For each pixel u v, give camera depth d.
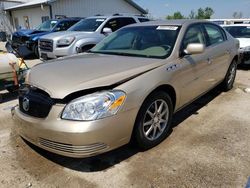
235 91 5.72
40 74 3.07
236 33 8.86
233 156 3.09
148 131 3.19
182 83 3.61
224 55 4.94
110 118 2.60
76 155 2.58
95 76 2.83
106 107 2.58
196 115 4.36
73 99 2.61
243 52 7.70
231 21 14.43
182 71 3.55
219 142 3.42
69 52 7.89
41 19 21.97
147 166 2.92
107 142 2.65
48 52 8.30
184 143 3.41
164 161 3.01
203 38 4.36
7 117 4.41
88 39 8.04
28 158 3.11
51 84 2.78
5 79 4.99
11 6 27.17
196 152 3.19
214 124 4.00
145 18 10.27
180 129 3.83
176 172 2.80
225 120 4.14
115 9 24.05
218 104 4.89
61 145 2.61
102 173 2.82
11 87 5.22
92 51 4.18
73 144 2.54
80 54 4.02
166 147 3.31
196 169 2.85
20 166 2.96
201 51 3.49
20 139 3.55
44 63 3.54
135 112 2.83
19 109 3.08
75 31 8.67
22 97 3.01
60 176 2.79
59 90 2.66
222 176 2.73
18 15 25.48
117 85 2.77
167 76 3.25
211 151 3.21
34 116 2.81
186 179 2.69
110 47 4.14
